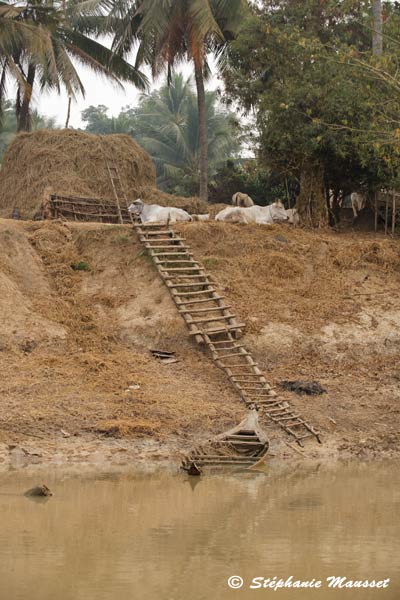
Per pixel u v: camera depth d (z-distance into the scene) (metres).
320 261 23.36
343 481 14.48
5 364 18.77
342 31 29.67
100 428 16.50
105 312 21.20
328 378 19.97
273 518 11.68
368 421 18.39
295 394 19.09
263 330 20.89
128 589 8.60
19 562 9.44
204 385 19.06
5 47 36.78
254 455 16.06
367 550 10.15
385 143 23.38
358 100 25.12
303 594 8.59
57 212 25.50
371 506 12.49
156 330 20.59
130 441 16.33
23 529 10.84
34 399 17.36
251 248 23.39
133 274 22.17
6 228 22.42
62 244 23.02
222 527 11.11
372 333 21.22
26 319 20.17
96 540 10.39
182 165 59.84
